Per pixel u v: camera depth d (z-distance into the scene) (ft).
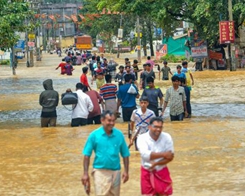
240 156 100.01
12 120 163.12
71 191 81.00
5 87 280.31
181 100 140.26
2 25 194.49
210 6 340.80
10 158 105.40
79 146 114.52
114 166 62.39
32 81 318.65
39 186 84.43
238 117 151.74
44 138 125.90
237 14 352.28
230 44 339.77
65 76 357.20
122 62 530.27
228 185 81.10
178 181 83.87
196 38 368.48
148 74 176.45
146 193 63.46
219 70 355.97
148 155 62.28
